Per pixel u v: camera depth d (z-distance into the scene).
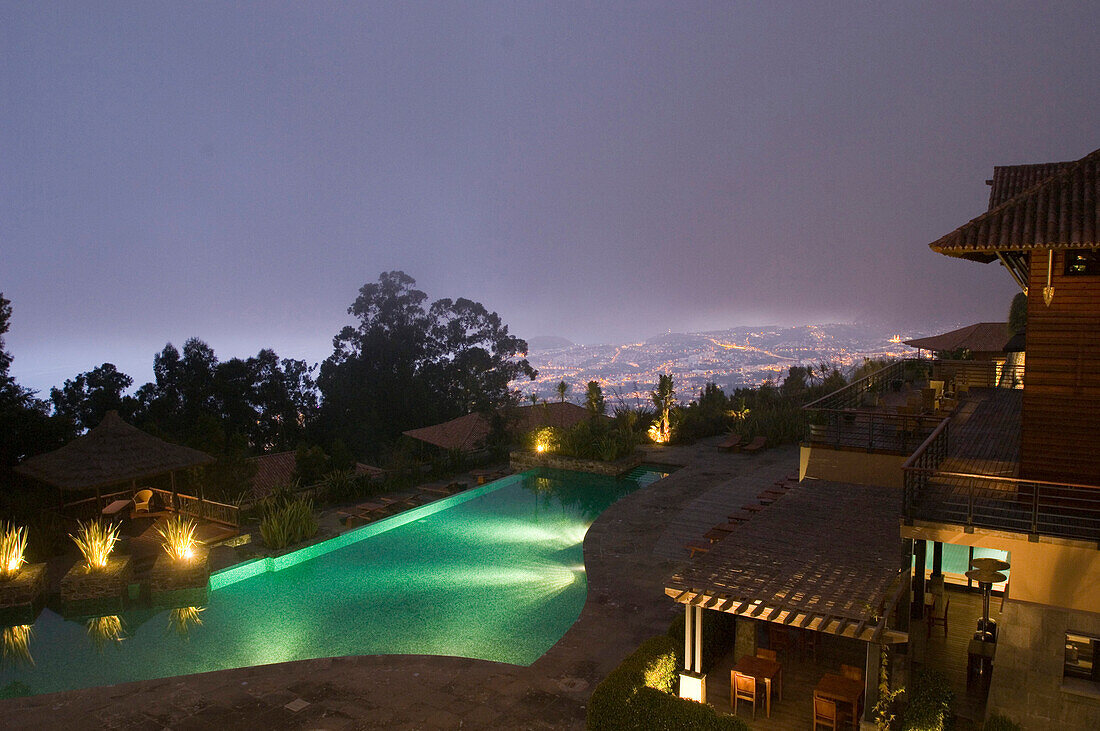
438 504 21.69
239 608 13.91
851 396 18.69
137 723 8.55
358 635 12.53
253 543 17.30
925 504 9.66
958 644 10.52
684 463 25.09
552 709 8.79
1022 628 8.17
